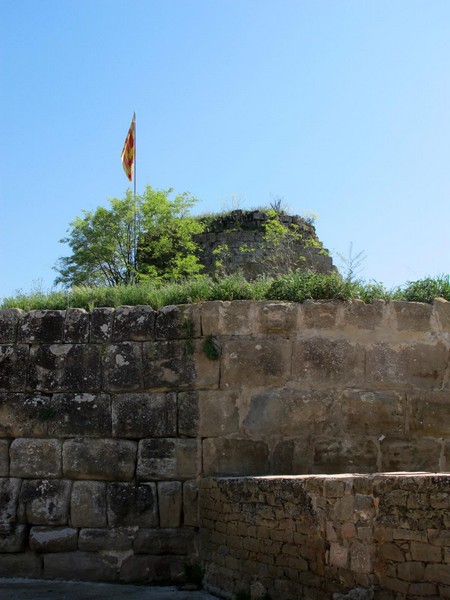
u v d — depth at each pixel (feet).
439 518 19.92
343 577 21.90
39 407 33.45
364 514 21.43
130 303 35.19
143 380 33.04
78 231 85.15
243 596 26.21
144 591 29.76
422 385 32.58
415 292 34.35
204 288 34.63
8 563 32.35
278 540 25.07
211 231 84.38
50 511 32.42
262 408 32.24
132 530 31.83
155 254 82.94
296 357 32.58
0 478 33.14
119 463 32.45
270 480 25.73
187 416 32.45
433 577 19.89
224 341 32.81
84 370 33.50
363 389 32.37
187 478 32.07
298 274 35.27
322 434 32.01
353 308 32.91
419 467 31.83
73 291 36.70
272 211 81.71
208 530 30.42
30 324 34.35
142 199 85.35
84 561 31.89
